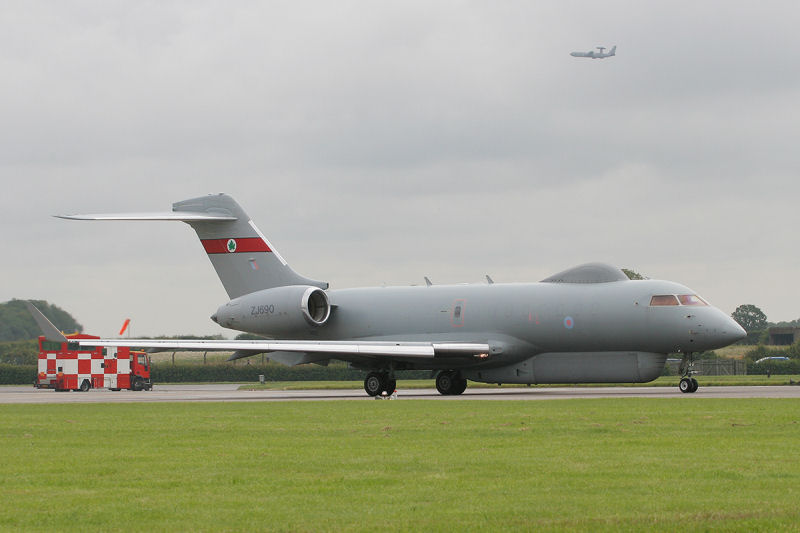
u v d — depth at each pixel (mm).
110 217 83625
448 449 32719
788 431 37594
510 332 81375
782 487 24281
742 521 20094
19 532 19891
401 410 54094
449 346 78875
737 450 31500
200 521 20859
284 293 88062
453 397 75438
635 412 48844
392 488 24672
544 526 19938
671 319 76188
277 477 26688
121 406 63812
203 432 40438
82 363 122875
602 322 78062
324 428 41625
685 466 27906
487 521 20516
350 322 89375
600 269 80312
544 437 36312
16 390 126812
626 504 22203
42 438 38562
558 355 80688
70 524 20641
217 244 94000
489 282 86500
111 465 29562
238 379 155500
